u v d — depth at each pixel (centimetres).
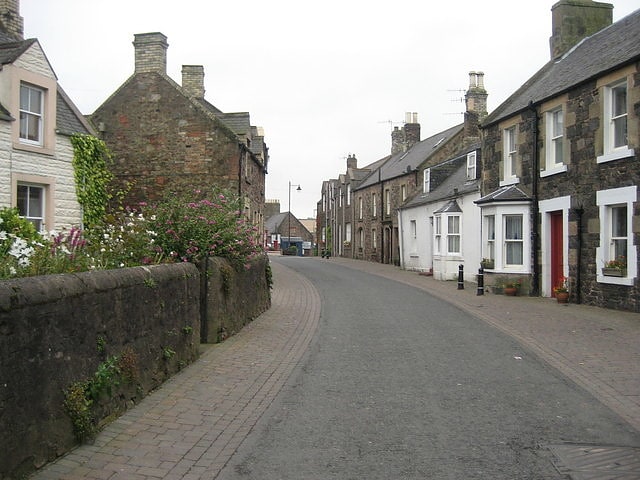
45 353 438
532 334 1048
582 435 524
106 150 1658
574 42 1983
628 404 619
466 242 2348
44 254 632
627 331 1059
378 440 511
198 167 2072
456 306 1479
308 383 707
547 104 1652
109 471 433
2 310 388
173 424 545
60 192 1487
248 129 2334
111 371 539
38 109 1443
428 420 566
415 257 3122
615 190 1333
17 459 400
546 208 1666
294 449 489
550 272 1678
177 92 2095
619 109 1360
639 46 1302
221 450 484
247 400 630
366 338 1018
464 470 444
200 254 972
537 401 631
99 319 526
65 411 464
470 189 2286
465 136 3444
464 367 794
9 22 1714
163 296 688
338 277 2548
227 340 972
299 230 8931
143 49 2123
